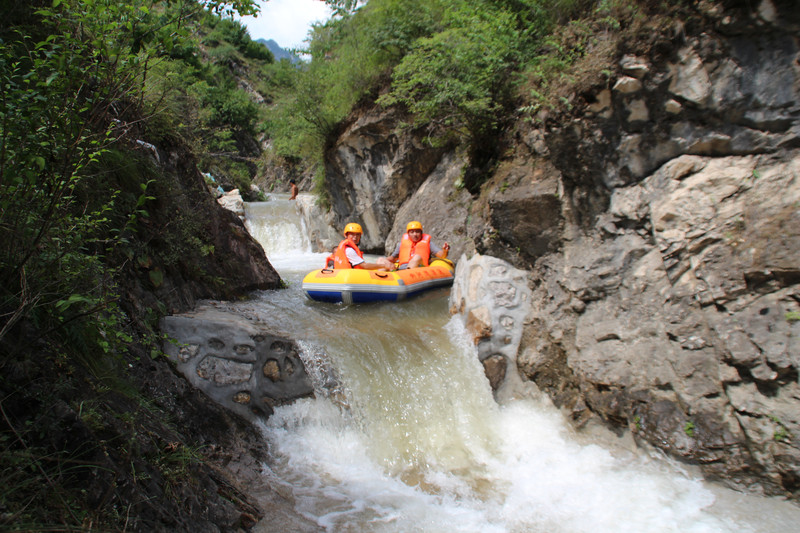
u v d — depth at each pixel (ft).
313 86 43.47
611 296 15.35
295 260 41.34
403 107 36.65
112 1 8.61
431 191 35.94
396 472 13.46
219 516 9.62
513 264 19.16
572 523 11.43
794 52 12.51
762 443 11.68
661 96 14.20
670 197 14.30
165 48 9.29
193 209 19.31
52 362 8.55
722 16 12.97
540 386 16.02
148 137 18.26
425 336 18.19
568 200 17.04
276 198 89.92
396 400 15.40
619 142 15.23
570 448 14.14
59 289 9.18
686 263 13.82
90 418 8.13
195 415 13.19
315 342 16.15
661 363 13.65
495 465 13.74
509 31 23.82
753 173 13.05
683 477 12.52
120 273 13.74
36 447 6.97
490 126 26.53
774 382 11.78
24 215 8.18
